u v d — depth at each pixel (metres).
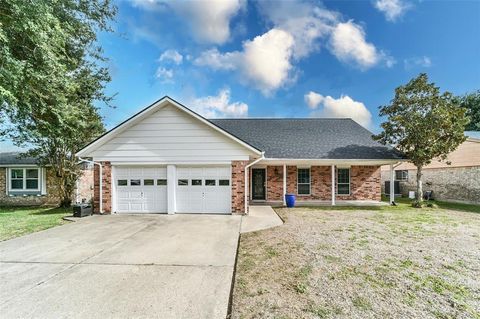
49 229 8.28
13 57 9.19
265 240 6.82
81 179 15.59
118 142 11.09
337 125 16.97
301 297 3.69
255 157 11.64
